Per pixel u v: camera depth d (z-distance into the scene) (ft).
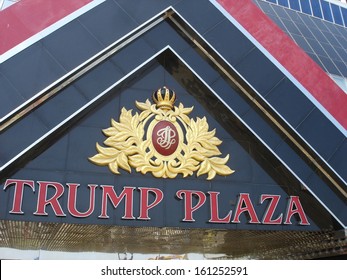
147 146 38.91
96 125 38.34
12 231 41.57
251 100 41.52
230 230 41.14
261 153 41.96
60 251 52.29
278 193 40.78
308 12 88.33
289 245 50.44
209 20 42.39
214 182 39.78
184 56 41.57
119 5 40.47
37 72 35.76
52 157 36.17
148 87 41.14
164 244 51.16
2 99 34.17
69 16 38.40
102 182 36.78
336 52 78.13
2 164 33.47
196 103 41.91
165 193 38.06
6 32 36.22
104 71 38.68
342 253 48.91
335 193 40.68
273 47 42.86
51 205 34.50
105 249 52.49
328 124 41.60
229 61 41.34
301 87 42.09
